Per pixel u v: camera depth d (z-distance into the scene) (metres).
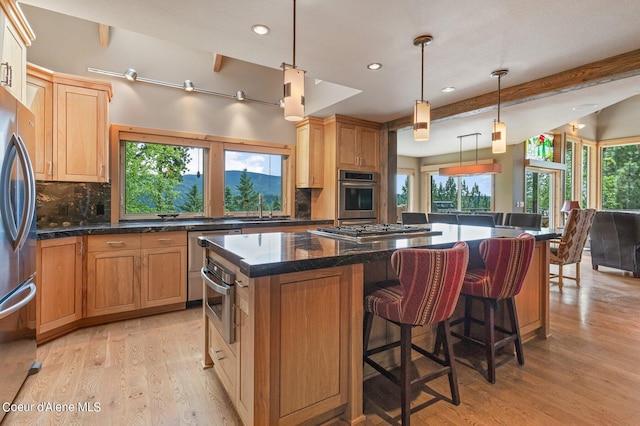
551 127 5.41
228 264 1.78
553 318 3.15
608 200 8.07
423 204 9.15
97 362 2.25
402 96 3.77
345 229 2.41
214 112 4.21
